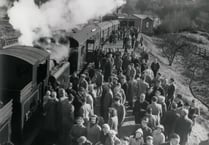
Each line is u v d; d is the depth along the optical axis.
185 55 48.25
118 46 33.22
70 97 10.45
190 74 38.50
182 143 10.69
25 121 10.41
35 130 11.27
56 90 12.49
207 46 62.59
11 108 9.40
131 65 16.09
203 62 45.03
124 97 12.69
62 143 10.44
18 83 10.87
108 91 12.10
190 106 12.63
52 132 10.95
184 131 10.58
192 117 12.46
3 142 8.90
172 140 8.56
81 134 8.97
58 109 10.47
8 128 9.31
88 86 12.83
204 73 39.34
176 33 75.94
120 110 11.22
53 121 10.76
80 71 20.78
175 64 44.03
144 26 71.44
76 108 11.23
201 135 15.62
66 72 17.42
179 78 35.56
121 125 11.68
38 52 12.79
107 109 12.13
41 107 12.48
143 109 11.58
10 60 10.77
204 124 18.50
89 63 23.20
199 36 72.44
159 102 11.77
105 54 22.08
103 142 8.92
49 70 14.13
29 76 10.91
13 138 9.95
